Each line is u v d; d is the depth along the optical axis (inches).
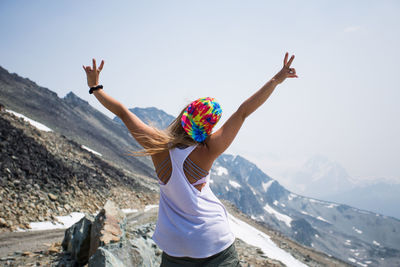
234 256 77.1
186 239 73.2
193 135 71.2
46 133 1616.6
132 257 196.4
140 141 74.6
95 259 173.6
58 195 791.1
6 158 761.0
